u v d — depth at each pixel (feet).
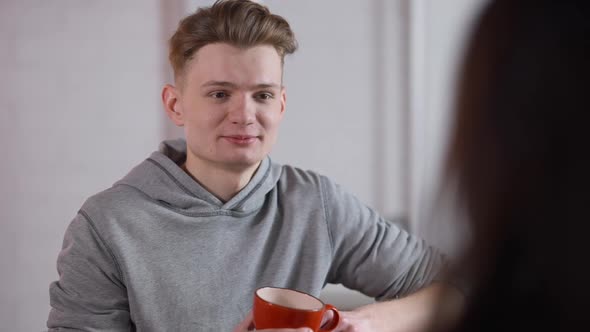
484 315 1.30
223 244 4.04
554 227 1.23
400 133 8.82
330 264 4.48
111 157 7.68
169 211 3.95
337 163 8.65
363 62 8.66
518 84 1.25
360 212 4.65
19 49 7.25
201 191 4.02
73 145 7.52
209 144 3.91
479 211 1.30
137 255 3.80
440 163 1.42
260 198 4.21
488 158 1.28
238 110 3.81
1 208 7.29
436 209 1.37
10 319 7.38
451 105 1.39
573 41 1.22
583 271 1.21
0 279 7.32
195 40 3.83
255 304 2.96
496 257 1.30
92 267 3.73
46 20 7.33
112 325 3.73
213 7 3.96
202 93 3.86
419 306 4.22
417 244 4.69
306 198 4.50
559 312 1.23
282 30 3.93
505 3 1.31
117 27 7.59
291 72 8.36
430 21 8.79
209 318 3.91
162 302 3.82
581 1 1.25
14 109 7.28
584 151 1.20
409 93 8.81
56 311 3.74
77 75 7.48
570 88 1.21
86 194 7.61
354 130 8.70
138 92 7.73
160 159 4.11
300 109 8.43
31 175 7.39
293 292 3.07
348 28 8.56
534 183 1.24
